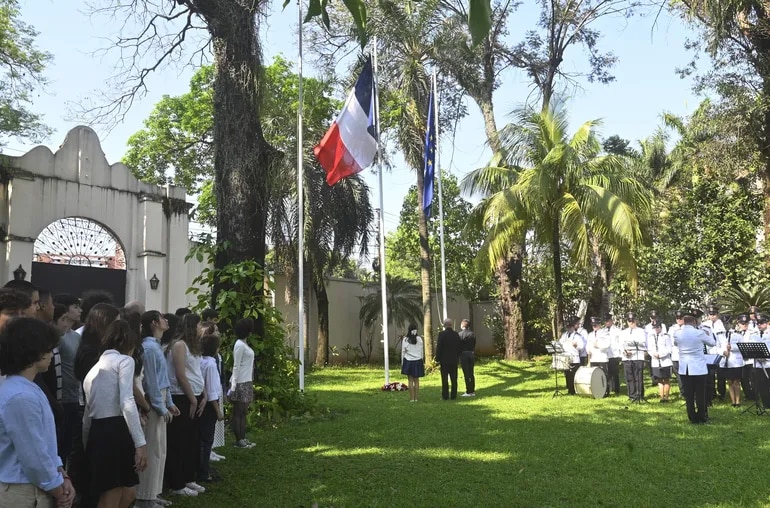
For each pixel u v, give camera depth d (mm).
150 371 5395
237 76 11664
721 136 19016
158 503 5777
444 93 24328
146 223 18438
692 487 6262
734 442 8461
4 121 17156
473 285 31125
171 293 18938
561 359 14414
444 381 13875
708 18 17312
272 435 9383
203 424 6762
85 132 17750
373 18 18312
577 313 25516
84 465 4613
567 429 9562
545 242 17844
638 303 21031
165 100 27797
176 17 12336
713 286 19766
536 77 26422
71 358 5383
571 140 16766
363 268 30391
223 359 10016
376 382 18250
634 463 7270
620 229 15742
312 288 26141
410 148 21828
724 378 12648
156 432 5445
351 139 14039
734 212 19812
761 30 18078
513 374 19672
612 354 14492
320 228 22891
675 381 16688
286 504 5906
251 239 11562
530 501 5871
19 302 3986
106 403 4527
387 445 8469
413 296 28609
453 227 29906
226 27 11633
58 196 16984
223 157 11672
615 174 17625
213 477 6777
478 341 32125
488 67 25047
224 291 10414
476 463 7371
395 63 21359
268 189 12070
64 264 17047
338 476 6863
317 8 2879
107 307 4832
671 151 27188
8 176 16188
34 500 3262
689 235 20312
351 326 27953
